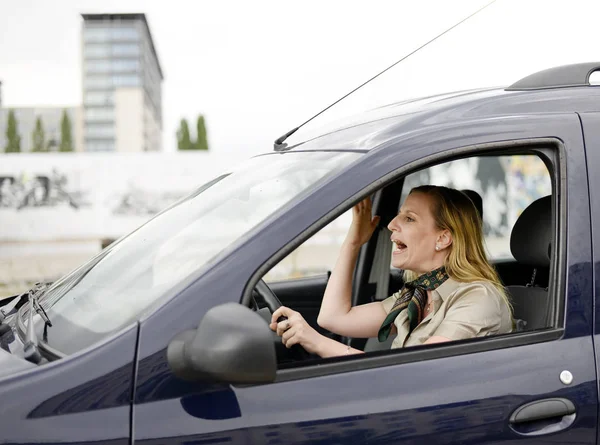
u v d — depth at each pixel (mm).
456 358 1823
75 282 2219
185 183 19828
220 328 1558
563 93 2105
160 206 19812
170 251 2021
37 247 19453
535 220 2445
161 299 1779
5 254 19328
